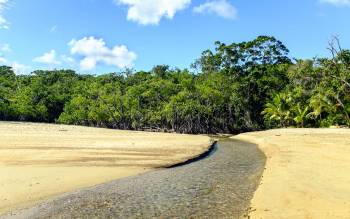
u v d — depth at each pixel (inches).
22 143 1481.3
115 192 689.6
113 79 5255.9
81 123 4692.4
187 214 541.6
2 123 3447.3
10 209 568.7
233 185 758.5
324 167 889.5
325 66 3029.0
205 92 3937.0
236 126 3971.5
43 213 546.6
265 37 4126.5
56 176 824.9
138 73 5246.1
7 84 5821.9
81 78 6210.6
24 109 4687.5
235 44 4180.6
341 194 613.9
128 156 1185.4
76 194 671.1
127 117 4409.5
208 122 3988.7
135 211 557.3
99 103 4586.6
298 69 3403.1
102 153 1235.9
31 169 901.2
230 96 3939.5
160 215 536.7
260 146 1679.4
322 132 2130.9
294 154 1181.1
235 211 554.9
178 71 4995.1
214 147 1695.4
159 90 4387.3
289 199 596.7
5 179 774.5
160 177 855.1
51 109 5132.9
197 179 828.6
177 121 4030.5
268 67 4047.7
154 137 2132.1
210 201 618.8
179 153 1307.8
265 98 3971.5
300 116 3036.4
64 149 1318.9
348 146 1299.2
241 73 4197.8
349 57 2888.8
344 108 2723.9
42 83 5812.0
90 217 526.3
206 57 4407.0
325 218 487.5
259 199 612.1
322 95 2881.4
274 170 894.4
